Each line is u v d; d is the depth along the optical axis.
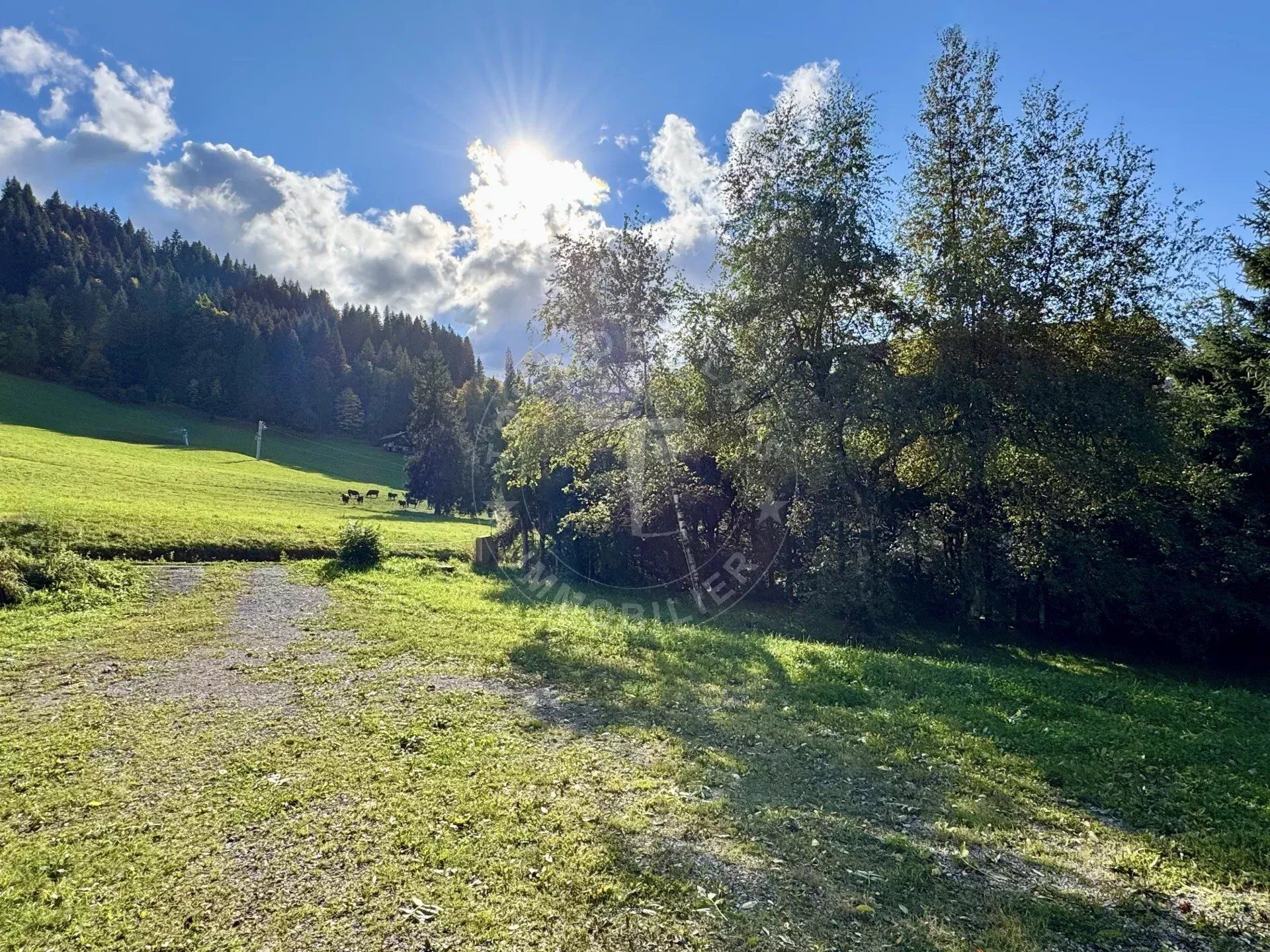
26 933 3.06
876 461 13.85
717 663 8.66
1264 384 12.63
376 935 3.14
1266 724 7.37
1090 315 12.87
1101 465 12.23
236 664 7.58
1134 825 4.55
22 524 12.11
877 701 7.18
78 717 5.77
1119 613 13.77
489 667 7.93
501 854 3.86
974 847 4.20
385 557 16.09
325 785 4.66
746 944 3.16
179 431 63.28
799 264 12.45
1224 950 3.25
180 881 3.51
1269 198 12.89
